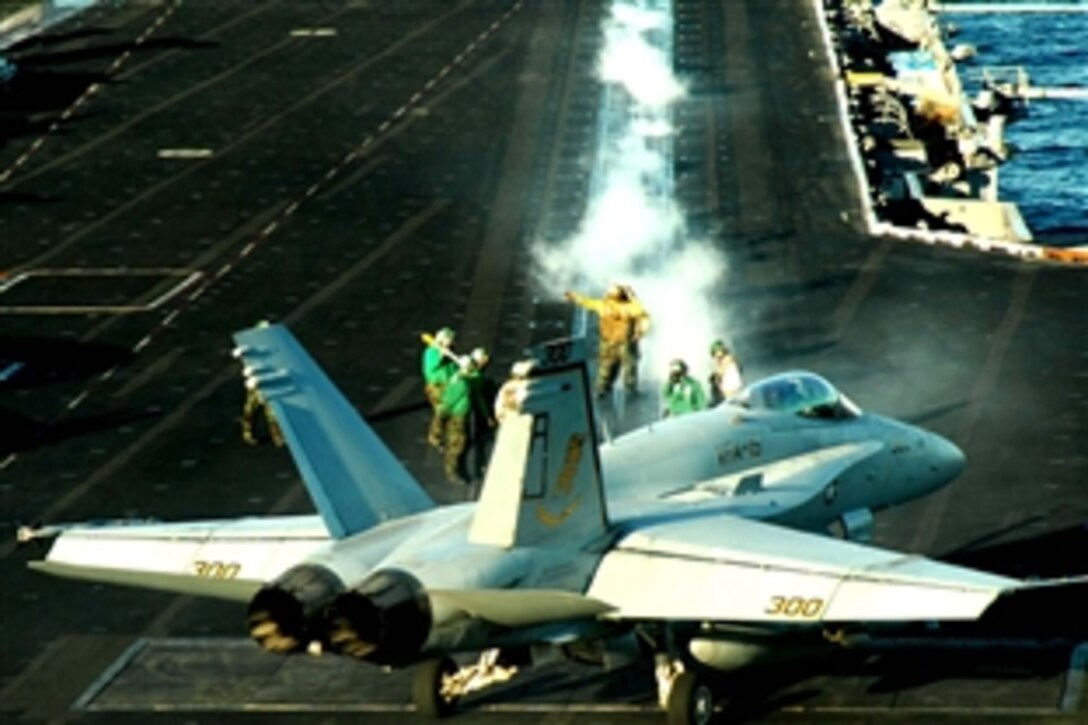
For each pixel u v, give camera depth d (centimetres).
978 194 18775
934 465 7588
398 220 13550
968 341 10844
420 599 5844
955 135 18850
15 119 16500
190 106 16725
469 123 15975
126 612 7844
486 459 9019
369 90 17075
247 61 18225
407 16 19862
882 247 12706
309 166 14912
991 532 8281
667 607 6038
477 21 19512
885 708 6775
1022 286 11831
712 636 6372
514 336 11175
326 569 6000
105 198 14288
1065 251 12469
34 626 7738
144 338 11381
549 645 6519
